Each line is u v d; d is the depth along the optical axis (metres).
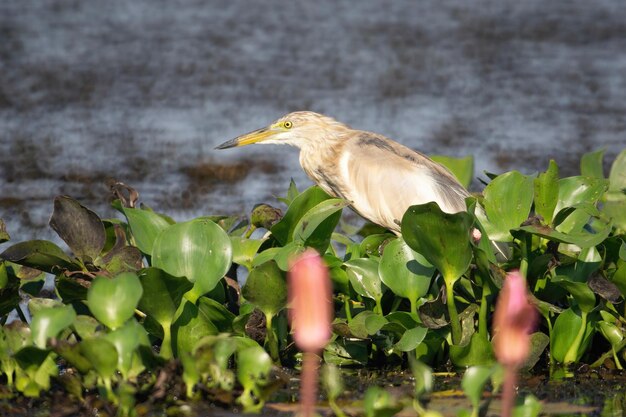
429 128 22.48
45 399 8.79
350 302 10.41
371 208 12.38
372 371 9.90
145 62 30.72
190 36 35.50
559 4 42.69
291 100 25.45
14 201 16.88
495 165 19.30
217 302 9.69
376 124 22.83
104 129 22.38
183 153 20.28
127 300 8.43
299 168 19.28
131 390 8.27
